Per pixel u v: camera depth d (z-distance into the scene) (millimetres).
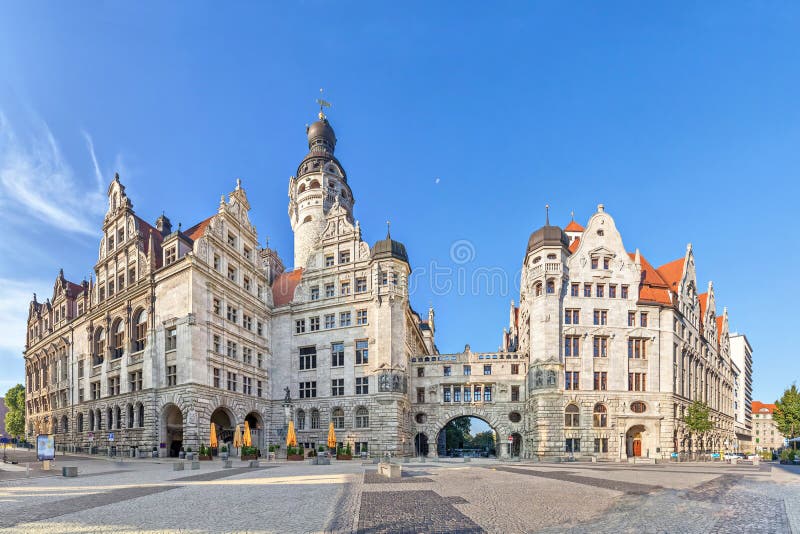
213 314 60031
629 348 67625
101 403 68125
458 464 46531
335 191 99688
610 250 69438
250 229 72438
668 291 71500
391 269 68188
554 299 66750
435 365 73688
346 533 13250
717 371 93500
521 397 71312
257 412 67938
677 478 29594
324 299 71375
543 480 27500
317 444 66812
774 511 16797
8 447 85688
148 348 60281
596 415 65000
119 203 71875
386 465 30250
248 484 25359
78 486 25469
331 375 68438
